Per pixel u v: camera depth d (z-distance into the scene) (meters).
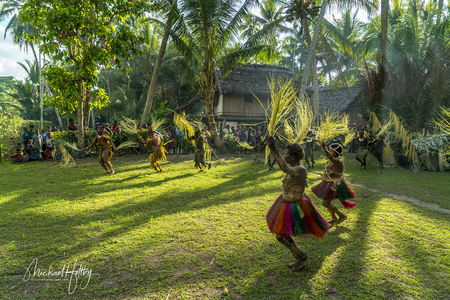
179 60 15.85
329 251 3.67
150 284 2.95
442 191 6.95
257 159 12.55
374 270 3.21
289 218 3.04
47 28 10.90
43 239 4.05
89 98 14.20
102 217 4.99
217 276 3.10
